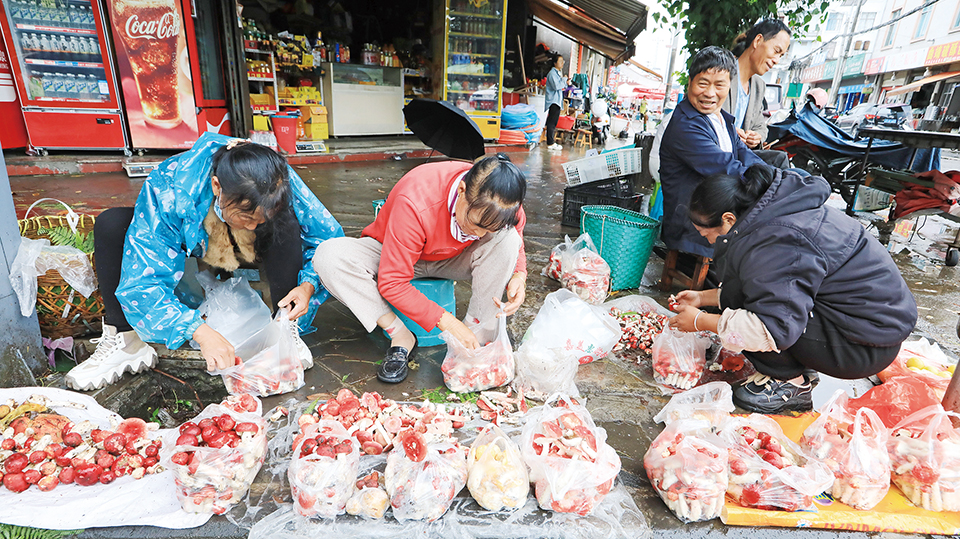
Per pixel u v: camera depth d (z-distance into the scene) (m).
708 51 2.88
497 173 1.70
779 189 1.92
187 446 1.44
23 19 5.76
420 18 10.12
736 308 2.11
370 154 8.34
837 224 1.90
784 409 2.16
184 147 6.84
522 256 2.44
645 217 3.55
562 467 1.51
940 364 2.42
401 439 1.57
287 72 8.81
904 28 22.78
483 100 9.98
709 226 2.09
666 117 3.95
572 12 10.84
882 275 1.89
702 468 1.52
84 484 1.55
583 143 12.83
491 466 1.54
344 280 2.15
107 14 6.08
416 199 2.00
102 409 1.80
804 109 5.69
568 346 2.37
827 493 1.68
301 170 7.06
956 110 12.36
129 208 2.06
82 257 2.15
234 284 2.26
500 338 2.15
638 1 7.77
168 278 2.01
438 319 2.10
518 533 1.47
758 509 1.58
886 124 9.82
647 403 2.18
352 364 2.35
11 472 1.54
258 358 2.01
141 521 1.45
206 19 6.96
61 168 5.83
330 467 1.44
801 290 1.87
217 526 1.46
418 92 10.59
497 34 9.64
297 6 8.81
